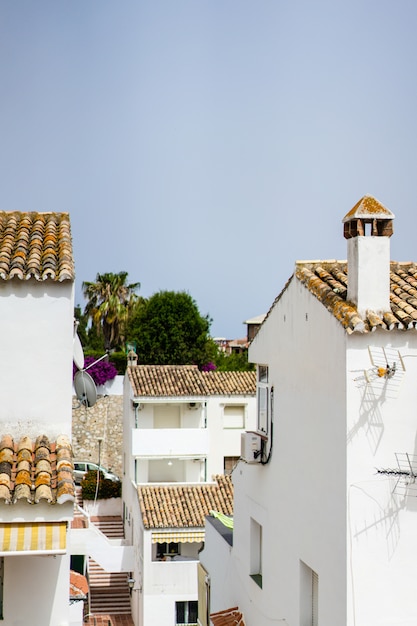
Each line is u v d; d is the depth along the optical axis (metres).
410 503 13.84
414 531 13.83
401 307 14.31
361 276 14.05
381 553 13.71
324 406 15.00
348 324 13.64
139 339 67.81
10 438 12.41
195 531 38.62
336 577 14.13
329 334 14.74
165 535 38.34
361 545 13.68
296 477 16.81
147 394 45.91
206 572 26.92
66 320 12.70
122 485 54.00
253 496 20.58
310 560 15.75
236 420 49.59
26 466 11.55
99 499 54.44
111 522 52.94
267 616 18.94
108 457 61.09
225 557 23.86
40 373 12.62
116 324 74.12
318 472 15.31
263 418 20.08
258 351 20.42
